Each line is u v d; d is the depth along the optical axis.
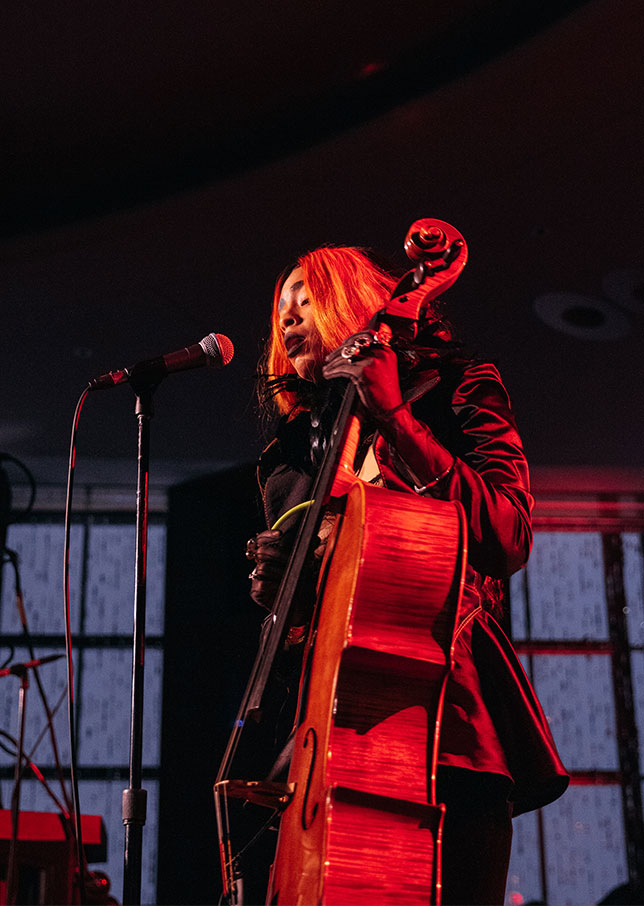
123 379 2.06
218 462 7.33
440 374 1.57
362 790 1.23
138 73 4.57
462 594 1.32
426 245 1.56
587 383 6.36
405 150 4.62
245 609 7.55
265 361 2.24
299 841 1.28
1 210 5.36
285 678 1.58
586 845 7.40
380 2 4.18
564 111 4.36
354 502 1.38
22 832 2.79
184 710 7.30
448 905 1.33
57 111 4.80
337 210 5.00
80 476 7.59
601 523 8.21
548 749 1.41
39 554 7.91
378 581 1.29
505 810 1.38
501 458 1.46
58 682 7.52
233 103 4.74
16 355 6.17
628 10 3.84
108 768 7.32
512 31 4.20
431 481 1.37
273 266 5.36
